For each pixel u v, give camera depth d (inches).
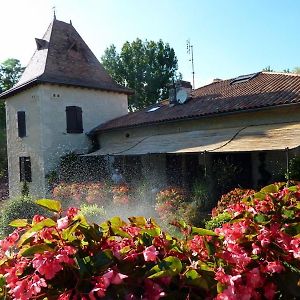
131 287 90.3
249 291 91.9
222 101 735.1
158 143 745.0
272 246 106.3
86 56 1069.8
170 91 909.8
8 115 1043.9
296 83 677.9
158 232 107.1
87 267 88.6
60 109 938.1
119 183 740.0
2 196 1109.1
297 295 99.3
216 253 99.9
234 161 686.5
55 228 96.7
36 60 1018.7
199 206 543.8
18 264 91.7
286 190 133.6
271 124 610.2
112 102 1056.2
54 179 898.1
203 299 94.2
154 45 1955.0
